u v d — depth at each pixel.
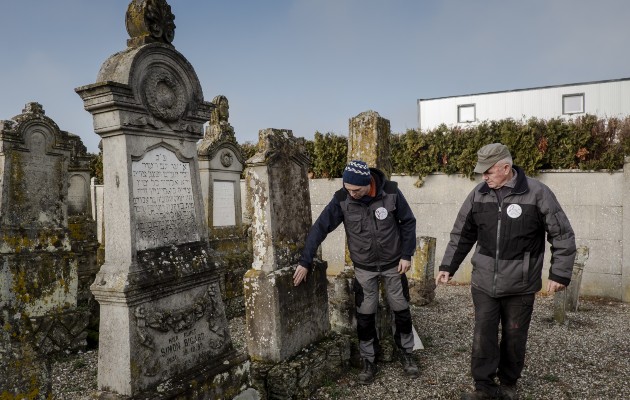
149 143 2.87
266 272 3.64
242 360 3.30
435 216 8.55
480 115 15.73
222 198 7.39
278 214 3.80
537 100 14.94
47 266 4.94
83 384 4.26
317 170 9.83
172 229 3.02
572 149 7.24
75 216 7.07
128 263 2.63
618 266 6.97
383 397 3.67
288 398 3.41
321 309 4.18
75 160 7.24
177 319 2.87
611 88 13.92
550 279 3.13
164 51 2.94
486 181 3.26
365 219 3.83
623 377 3.97
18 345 2.47
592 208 7.14
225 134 7.45
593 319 5.88
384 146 5.04
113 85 2.55
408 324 4.05
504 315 3.34
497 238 3.22
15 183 4.69
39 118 4.89
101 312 2.68
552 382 3.88
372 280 3.95
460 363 4.37
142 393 2.60
